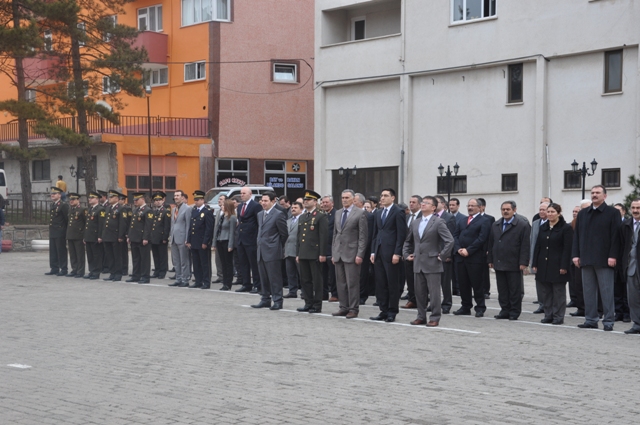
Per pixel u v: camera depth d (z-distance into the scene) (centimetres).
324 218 1481
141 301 1620
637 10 2478
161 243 2061
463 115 2909
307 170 4228
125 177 3850
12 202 3419
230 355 1021
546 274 1397
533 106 2727
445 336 1210
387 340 1161
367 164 3203
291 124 4181
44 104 3644
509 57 2761
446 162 2958
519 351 1079
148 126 3741
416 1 2998
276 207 1545
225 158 4056
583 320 1471
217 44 4006
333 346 1100
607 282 1316
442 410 743
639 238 1270
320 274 1489
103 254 2277
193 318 1371
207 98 4028
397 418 711
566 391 834
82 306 1528
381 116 3159
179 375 895
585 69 2616
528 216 2736
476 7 2864
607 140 2566
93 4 3638
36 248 3250
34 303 1574
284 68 4181
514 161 2777
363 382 864
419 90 3031
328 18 3319
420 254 1331
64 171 4091
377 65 3125
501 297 1461
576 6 2606
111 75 3594
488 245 1483
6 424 688
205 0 4034
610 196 2547
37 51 3419
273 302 1544
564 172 2667
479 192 2867
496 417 720
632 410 754
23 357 1003
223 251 1888
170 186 3956
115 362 972
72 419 703
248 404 759
